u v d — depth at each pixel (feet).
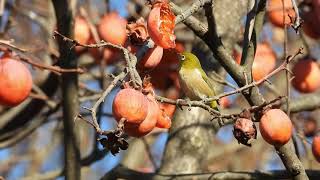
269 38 45.70
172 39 26.22
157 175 35.96
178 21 27.12
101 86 41.09
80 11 40.70
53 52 40.09
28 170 58.65
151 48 26.91
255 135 26.86
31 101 42.06
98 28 35.94
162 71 35.94
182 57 30.73
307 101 40.60
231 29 38.70
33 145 59.77
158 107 25.45
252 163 60.08
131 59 25.36
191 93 30.68
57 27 36.22
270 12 40.16
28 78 27.30
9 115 42.24
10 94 26.94
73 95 36.09
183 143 38.86
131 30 26.96
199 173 35.04
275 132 27.43
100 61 40.83
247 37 30.40
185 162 38.60
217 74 37.19
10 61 27.17
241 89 27.43
